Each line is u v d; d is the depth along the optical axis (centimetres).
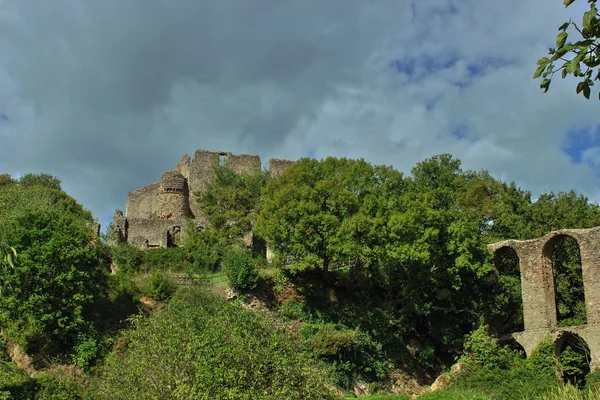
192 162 7869
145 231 6169
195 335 2456
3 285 2716
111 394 2475
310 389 2372
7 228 3756
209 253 5072
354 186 4738
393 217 4269
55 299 3516
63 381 3152
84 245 3894
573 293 4419
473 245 4291
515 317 4409
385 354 4112
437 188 5484
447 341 4303
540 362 3784
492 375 3691
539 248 4131
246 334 2456
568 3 885
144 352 2517
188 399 2219
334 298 4447
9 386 2972
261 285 4359
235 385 2256
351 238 4197
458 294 4381
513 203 5341
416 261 4344
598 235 3775
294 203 4384
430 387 3938
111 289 4147
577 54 876
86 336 3559
